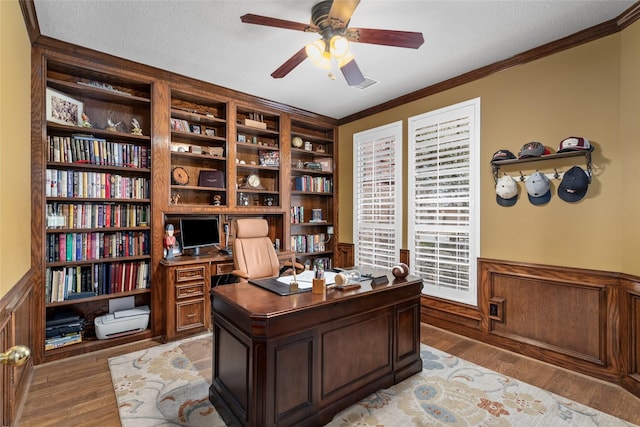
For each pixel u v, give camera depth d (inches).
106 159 118.2
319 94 150.3
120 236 120.8
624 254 89.0
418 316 97.7
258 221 127.7
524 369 99.7
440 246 135.8
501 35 99.0
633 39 86.0
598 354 94.0
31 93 98.3
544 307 105.4
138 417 75.1
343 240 188.2
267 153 167.9
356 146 178.4
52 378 93.0
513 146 113.0
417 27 94.3
